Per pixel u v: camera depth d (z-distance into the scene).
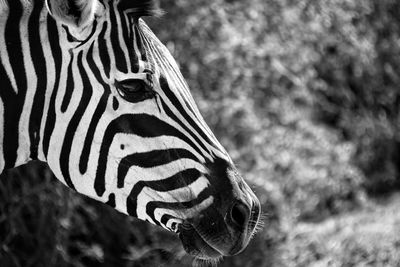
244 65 12.73
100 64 5.52
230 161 5.75
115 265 11.12
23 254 10.52
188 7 12.24
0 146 5.66
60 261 10.56
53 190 10.46
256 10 13.60
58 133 5.61
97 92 5.53
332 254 12.95
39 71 5.59
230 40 12.52
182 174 5.57
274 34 14.02
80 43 5.54
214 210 5.59
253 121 12.27
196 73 12.02
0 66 5.58
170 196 5.58
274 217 12.19
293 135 13.46
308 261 12.45
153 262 11.16
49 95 5.59
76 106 5.56
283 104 13.40
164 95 5.58
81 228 10.76
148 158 5.55
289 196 13.41
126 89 5.52
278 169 12.95
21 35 5.60
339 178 14.93
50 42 5.57
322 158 14.25
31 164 10.41
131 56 5.53
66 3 5.43
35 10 5.63
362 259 13.09
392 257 13.22
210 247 5.64
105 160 5.57
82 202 10.66
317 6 15.70
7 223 10.43
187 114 5.62
